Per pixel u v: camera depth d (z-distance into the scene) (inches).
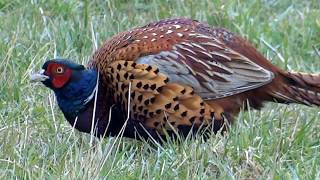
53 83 563.2
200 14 753.0
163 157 548.4
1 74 637.3
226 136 567.8
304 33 747.4
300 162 551.5
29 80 619.2
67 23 715.4
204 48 563.2
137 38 563.8
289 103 593.0
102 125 568.4
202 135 565.9
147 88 554.9
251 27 738.2
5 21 714.8
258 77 566.6
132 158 557.3
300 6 794.2
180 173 534.6
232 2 764.0
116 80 558.9
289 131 589.0
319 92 581.6
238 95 569.9
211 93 562.6
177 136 562.6
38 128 585.9
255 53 578.9
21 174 527.2
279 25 761.0
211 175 537.0
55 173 527.8
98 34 706.8
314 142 580.4
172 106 557.6
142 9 770.8
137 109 558.9
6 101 621.3
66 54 679.1
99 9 760.3
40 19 717.3
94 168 519.5
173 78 556.7
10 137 562.6
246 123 583.2
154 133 565.9
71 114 568.1
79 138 575.2
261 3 789.9
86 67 607.8
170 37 563.5
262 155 556.1
